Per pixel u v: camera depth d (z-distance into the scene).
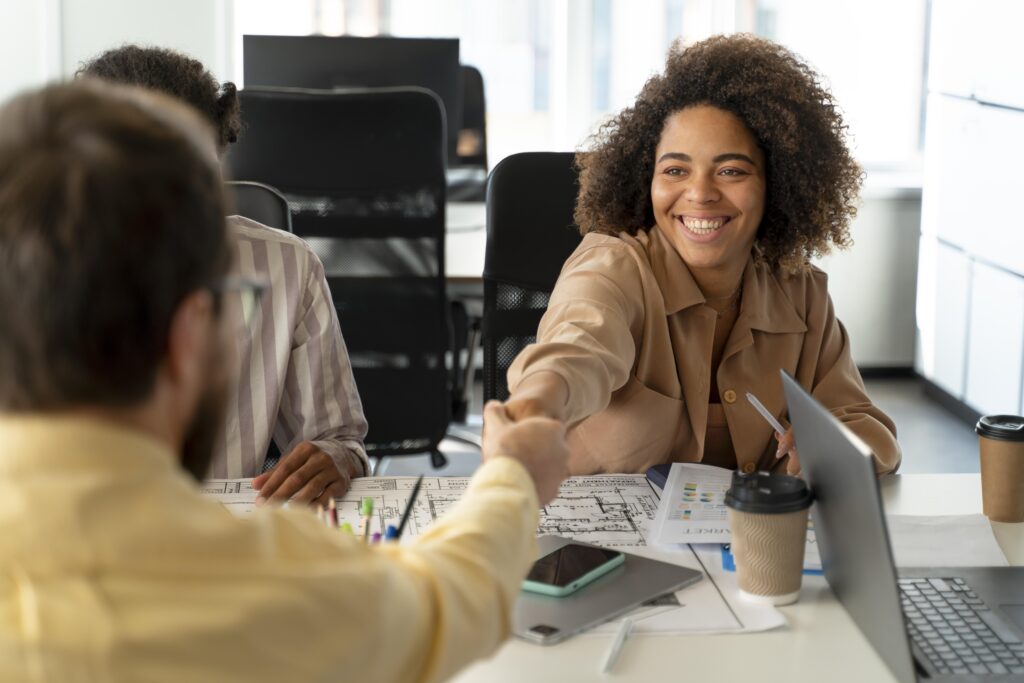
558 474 1.16
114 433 0.71
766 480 1.38
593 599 1.35
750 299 1.95
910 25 5.29
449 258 3.83
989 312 4.39
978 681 1.18
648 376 1.88
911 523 1.62
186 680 0.69
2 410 0.71
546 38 5.33
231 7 5.02
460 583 0.87
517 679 1.18
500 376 2.35
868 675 1.20
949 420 4.73
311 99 2.96
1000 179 4.26
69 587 0.68
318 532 0.81
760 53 1.92
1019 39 4.07
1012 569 1.46
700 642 1.27
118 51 1.87
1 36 4.89
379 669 0.78
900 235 5.11
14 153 0.69
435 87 4.23
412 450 3.21
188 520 0.72
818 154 1.96
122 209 0.67
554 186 2.32
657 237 1.94
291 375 1.99
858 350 5.22
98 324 0.68
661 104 1.94
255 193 2.28
